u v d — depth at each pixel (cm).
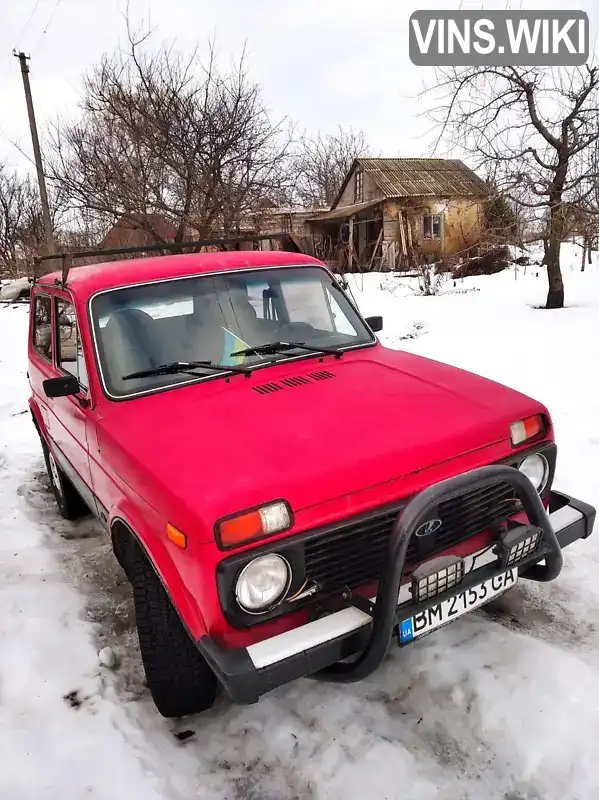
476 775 222
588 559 348
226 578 203
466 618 304
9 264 2905
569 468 452
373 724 249
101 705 269
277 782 229
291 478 218
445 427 253
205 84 1617
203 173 1594
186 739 254
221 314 322
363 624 214
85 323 306
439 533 247
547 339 833
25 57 1700
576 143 986
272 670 200
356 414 262
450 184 2416
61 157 1733
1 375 984
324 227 2638
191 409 272
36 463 602
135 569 256
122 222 1700
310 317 352
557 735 230
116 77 1634
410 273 2000
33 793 225
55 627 325
